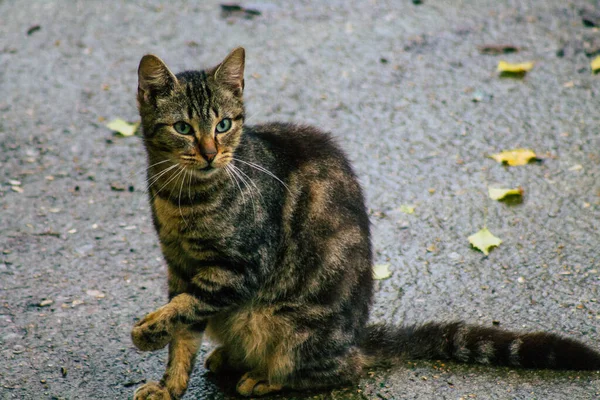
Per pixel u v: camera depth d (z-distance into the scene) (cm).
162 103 465
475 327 502
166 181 467
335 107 788
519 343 489
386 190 677
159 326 441
